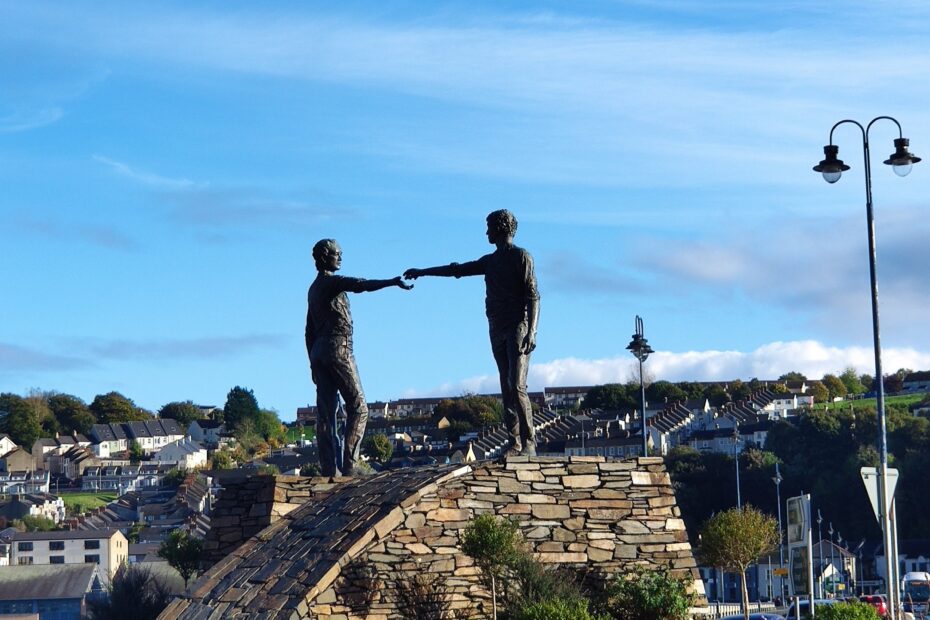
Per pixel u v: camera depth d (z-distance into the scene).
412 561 23.58
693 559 25.36
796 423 149.12
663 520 25.44
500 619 23.67
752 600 91.38
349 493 25.75
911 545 116.38
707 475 136.75
